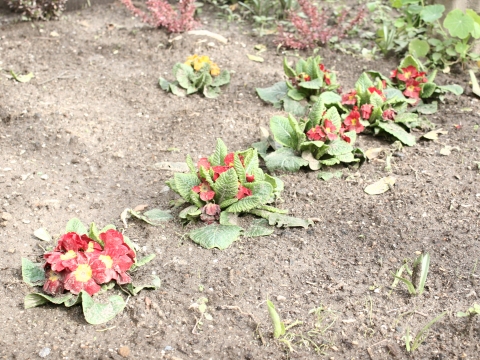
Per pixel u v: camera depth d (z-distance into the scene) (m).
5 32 2.16
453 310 1.39
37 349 1.33
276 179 1.61
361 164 1.72
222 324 1.38
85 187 1.65
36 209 1.58
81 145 1.76
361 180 1.67
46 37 2.15
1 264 1.45
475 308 1.36
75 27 2.21
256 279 1.45
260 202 1.52
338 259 1.49
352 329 1.37
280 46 2.16
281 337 1.36
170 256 1.49
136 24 2.24
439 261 1.48
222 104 1.92
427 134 1.80
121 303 1.39
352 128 1.76
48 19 2.24
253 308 1.40
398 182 1.66
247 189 1.54
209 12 2.36
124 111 1.88
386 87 1.90
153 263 1.47
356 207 1.60
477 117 1.86
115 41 2.15
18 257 1.47
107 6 2.35
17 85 1.94
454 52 2.04
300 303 1.41
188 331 1.37
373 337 1.36
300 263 1.48
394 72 1.91
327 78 1.88
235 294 1.42
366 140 1.80
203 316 1.39
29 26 2.19
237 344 1.35
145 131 1.82
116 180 1.67
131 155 1.75
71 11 2.32
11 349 1.32
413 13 2.11
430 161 1.73
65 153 1.74
